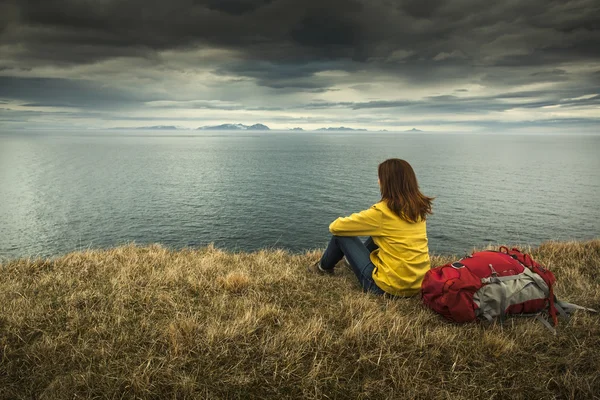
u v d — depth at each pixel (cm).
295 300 452
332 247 504
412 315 402
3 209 6925
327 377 298
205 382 288
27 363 306
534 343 343
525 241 4356
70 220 6019
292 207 6612
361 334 352
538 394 282
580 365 313
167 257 650
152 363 308
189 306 421
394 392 284
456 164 16562
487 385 292
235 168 14700
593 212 5988
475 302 372
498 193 8056
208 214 6125
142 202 7388
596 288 478
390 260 426
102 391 278
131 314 397
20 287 464
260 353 327
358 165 15638
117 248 712
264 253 709
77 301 420
